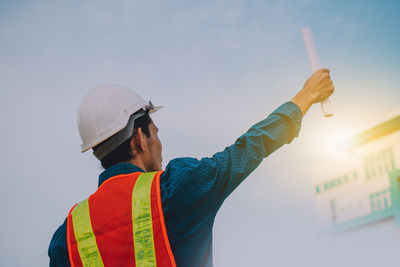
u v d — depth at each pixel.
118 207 1.41
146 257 1.35
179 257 1.36
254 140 1.44
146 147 1.63
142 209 1.38
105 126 1.61
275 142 1.48
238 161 1.41
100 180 1.55
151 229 1.36
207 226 1.39
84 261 1.40
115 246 1.37
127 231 1.37
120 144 1.59
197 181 1.37
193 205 1.36
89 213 1.44
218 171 1.39
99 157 1.62
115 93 1.67
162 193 1.38
